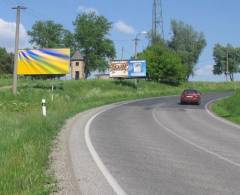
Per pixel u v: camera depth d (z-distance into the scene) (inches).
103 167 473.7
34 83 2618.1
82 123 1001.5
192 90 2030.0
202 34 5221.5
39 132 691.4
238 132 900.0
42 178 388.2
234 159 544.7
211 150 623.5
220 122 1138.0
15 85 1847.9
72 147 616.4
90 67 4852.4
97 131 847.1
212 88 4200.3
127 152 590.9
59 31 5022.1
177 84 4101.9
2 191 329.7
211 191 370.3
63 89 2472.9
